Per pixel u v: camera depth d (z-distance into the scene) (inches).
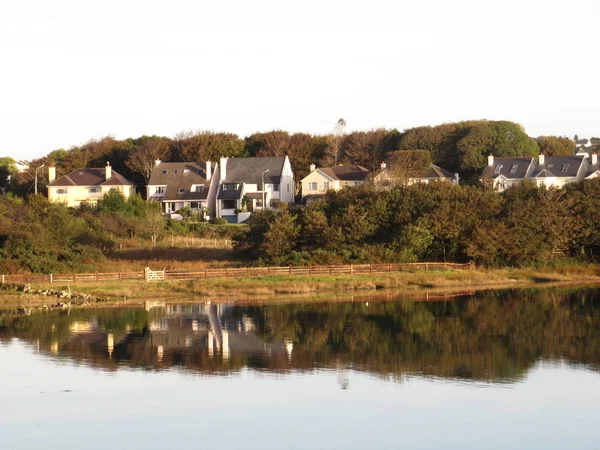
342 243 6943.9
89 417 2886.3
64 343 4092.0
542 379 3395.7
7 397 3127.5
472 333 4402.1
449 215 7180.1
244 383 3348.9
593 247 7598.4
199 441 2652.6
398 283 6368.1
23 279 5812.0
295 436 2701.8
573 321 4773.6
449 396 3152.1
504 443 2632.9
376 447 2600.9
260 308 5290.4
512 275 6870.1
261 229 6978.4
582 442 2640.3
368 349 3993.6
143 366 3629.4
